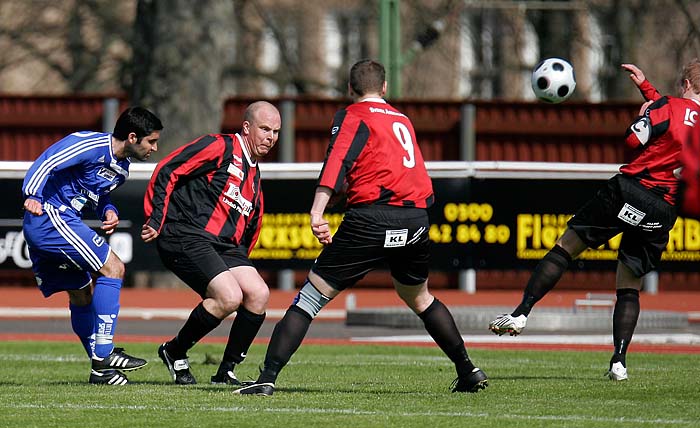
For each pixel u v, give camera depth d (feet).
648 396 93.45
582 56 449.06
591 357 134.92
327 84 450.30
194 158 100.83
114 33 443.73
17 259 215.51
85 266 102.73
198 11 270.87
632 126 100.27
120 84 409.69
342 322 201.16
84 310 107.45
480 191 215.10
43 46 487.61
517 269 215.92
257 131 102.89
